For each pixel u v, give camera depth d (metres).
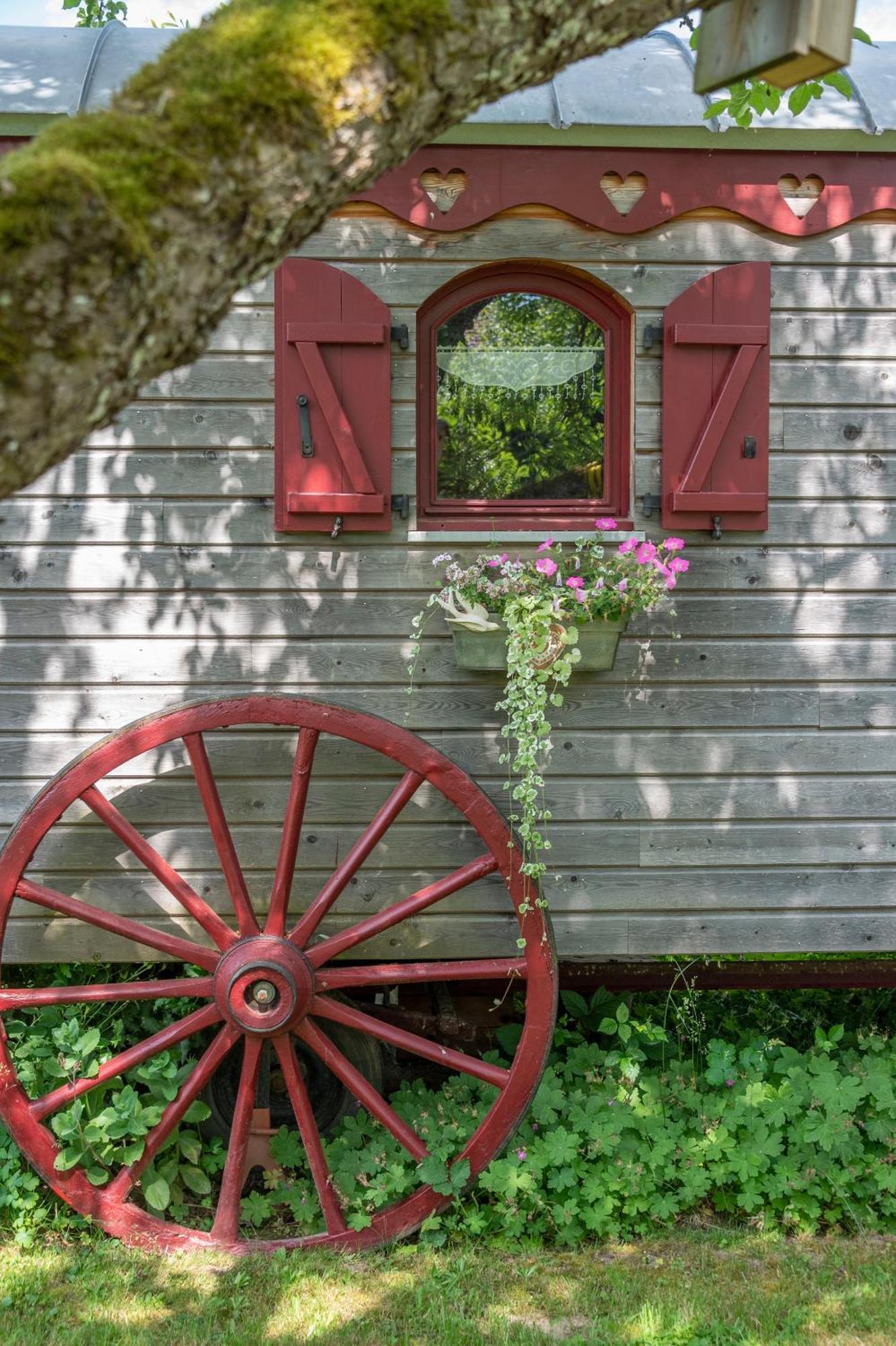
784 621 4.21
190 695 4.14
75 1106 3.94
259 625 4.13
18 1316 3.47
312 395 4.02
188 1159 4.33
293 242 1.79
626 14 1.91
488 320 4.19
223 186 1.61
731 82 2.16
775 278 4.14
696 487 4.07
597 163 4.02
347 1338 3.38
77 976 4.58
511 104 3.94
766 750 4.22
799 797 4.24
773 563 4.19
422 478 4.18
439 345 4.18
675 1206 3.99
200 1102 4.20
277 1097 4.57
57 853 4.17
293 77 1.63
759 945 4.25
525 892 3.90
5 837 4.14
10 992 3.91
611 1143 4.02
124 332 1.56
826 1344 3.31
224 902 4.18
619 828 4.20
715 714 4.20
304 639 4.14
